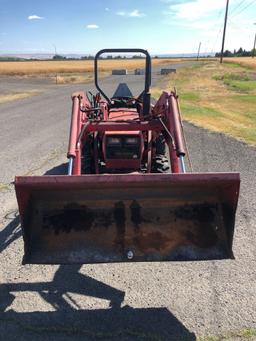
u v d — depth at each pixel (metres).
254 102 19.23
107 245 3.69
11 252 4.61
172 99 5.55
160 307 3.65
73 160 4.78
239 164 8.13
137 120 5.60
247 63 74.81
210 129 11.82
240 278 4.10
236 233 5.10
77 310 3.62
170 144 5.26
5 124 13.21
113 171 5.64
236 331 3.34
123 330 3.37
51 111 16.42
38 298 3.79
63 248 3.66
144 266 4.32
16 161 8.48
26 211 3.46
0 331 3.37
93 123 5.41
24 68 71.12
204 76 42.41
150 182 3.35
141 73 23.11
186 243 3.69
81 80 40.94
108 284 4.00
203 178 3.33
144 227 3.71
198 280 4.07
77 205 3.66
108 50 5.95
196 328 3.38
